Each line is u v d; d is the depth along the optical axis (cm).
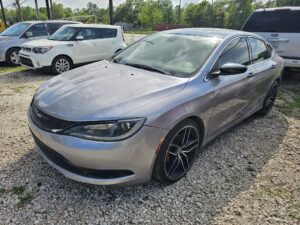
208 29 395
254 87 390
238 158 337
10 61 923
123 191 265
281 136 404
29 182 272
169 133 250
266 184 288
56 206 243
